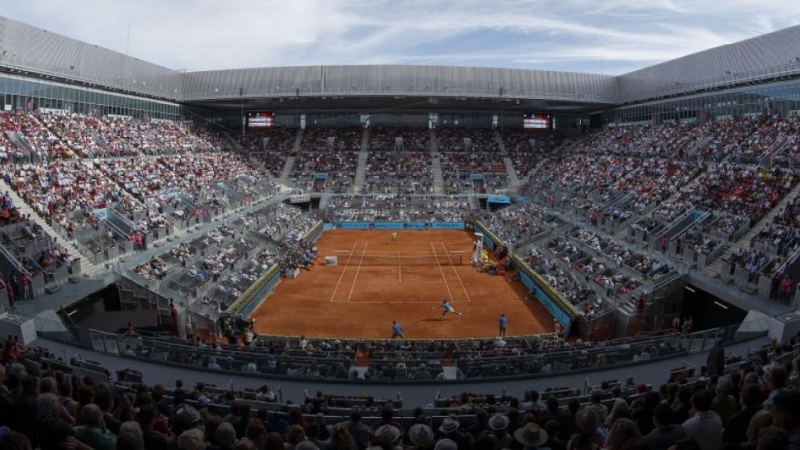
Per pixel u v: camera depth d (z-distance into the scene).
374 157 97.56
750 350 23.03
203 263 45.66
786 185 45.56
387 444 8.87
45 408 8.34
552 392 18.27
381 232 80.44
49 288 33.91
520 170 94.94
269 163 95.19
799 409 6.98
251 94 89.75
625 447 6.52
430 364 22.77
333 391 20.47
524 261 54.69
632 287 40.22
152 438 8.20
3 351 16.17
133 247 44.03
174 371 21.91
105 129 68.25
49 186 47.09
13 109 56.97
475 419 12.86
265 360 22.28
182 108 94.88
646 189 61.06
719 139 64.75
